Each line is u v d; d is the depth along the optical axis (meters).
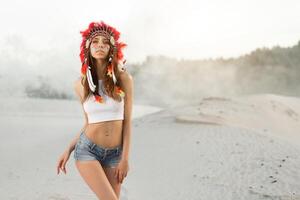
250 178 8.94
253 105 20.95
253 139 13.25
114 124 3.32
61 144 14.66
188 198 7.75
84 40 3.37
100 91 3.31
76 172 9.83
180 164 10.46
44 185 8.73
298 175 9.00
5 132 20.19
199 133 14.22
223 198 7.71
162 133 14.51
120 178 3.30
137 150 12.29
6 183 9.08
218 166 10.09
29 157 12.51
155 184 8.78
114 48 3.35
